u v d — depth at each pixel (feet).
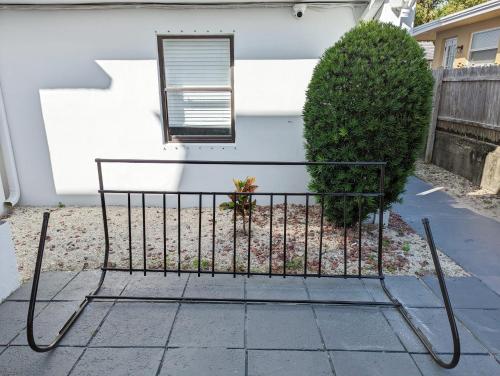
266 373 6.79
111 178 15.90
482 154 18.95
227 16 14.08
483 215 15.11
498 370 6.86
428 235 7.20
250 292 9.45
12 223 14.24
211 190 15.94
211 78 15.10
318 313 8.61
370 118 11.12
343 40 11.80
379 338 7.75
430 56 48.24
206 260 11.12
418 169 22.85
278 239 12.62
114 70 14.71
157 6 13.83
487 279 10.11
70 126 15.35
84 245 12.25
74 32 14.35
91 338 7.70
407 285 9.79
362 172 11.65
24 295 9.27
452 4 54.80
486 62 28.96
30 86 14.92
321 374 6.77
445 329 8.02
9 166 15.47
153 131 15.31
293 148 15.42
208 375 6.74
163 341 7.63
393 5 12.90
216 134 15.74
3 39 14.43
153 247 12.09
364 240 12.60
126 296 8.95
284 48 14.37
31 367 6.92
